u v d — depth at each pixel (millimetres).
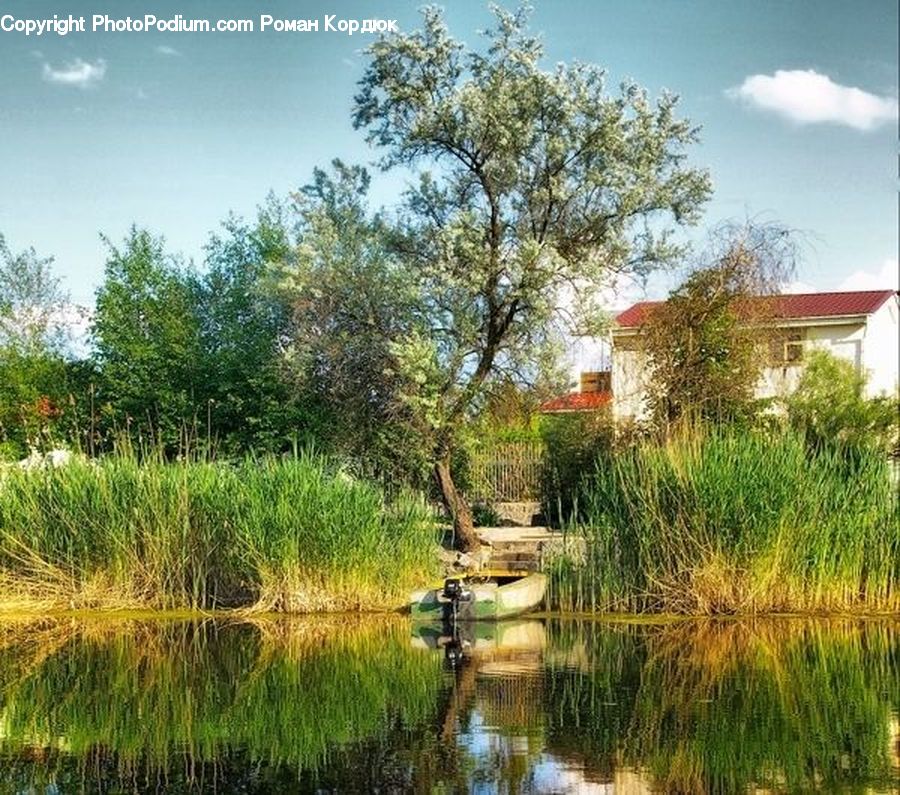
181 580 20688
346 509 20219
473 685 14117
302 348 24438
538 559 22391
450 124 23453
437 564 21375
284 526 19984
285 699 13516
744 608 19172
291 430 25578
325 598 20109
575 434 26344
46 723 12430
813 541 19328
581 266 23406
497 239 24141
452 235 22906
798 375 26797
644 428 24703
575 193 23844
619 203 24047
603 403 25797
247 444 26891
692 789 9742
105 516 20719
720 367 24422
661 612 19562
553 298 23672
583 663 15531
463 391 23766
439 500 25297
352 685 14266
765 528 19000
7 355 35531
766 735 11539
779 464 19469
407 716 12523
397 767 10492
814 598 19328
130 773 10453
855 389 26469
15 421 29719
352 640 17734
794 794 9633
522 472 29609
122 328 31172
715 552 19219
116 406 29109
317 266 24219
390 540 20719
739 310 24594
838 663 15328
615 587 19859
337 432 25000
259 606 20094
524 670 15078
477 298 24000
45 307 39969
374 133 24562
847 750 10945
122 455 22000
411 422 23875
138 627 19016
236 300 31500
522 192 24219
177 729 12117
